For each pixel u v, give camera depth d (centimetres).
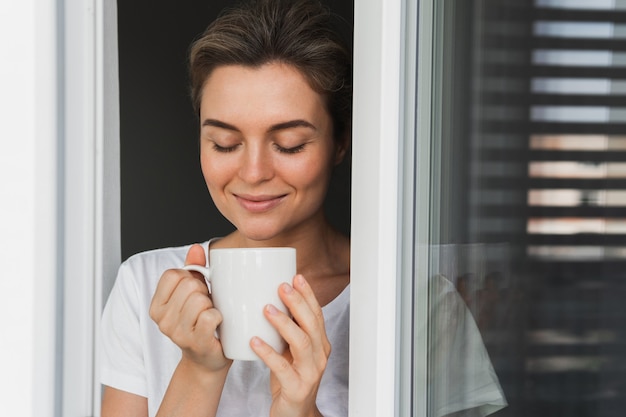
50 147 60
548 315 66
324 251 123
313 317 86
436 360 73
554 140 66
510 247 68
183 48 270
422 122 73
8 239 60
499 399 70
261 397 116
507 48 68
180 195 272
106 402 127
